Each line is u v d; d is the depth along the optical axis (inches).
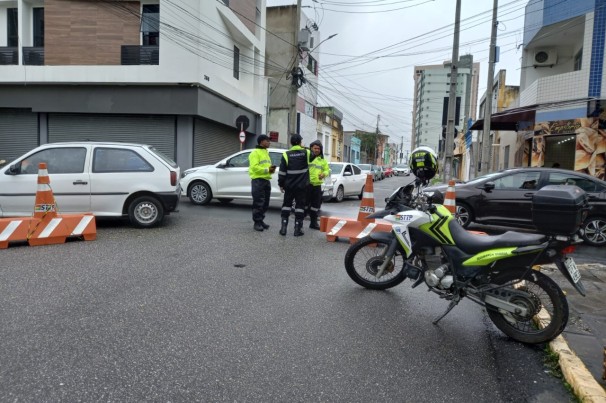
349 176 665.6
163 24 698.2
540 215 144.9
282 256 274.1
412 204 197.3
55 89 730.8
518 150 826.8
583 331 169.6
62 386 120.4
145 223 346.6
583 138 615.8
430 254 179.5
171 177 346.0
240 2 911.0
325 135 1726.1
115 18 717.9
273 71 1362.0
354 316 180.5
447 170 890.1
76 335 151.9
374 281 217.3
